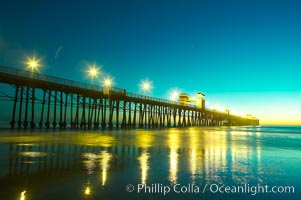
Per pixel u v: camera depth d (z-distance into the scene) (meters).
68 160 10.99
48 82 34.75
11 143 16.83
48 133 27.33
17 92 33.00
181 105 72.56
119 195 6.48
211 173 9.32
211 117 101.25
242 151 16.58
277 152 16.70
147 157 12.59
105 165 10.16
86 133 29.80
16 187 6.84
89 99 44.31
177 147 17.66
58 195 6.30
